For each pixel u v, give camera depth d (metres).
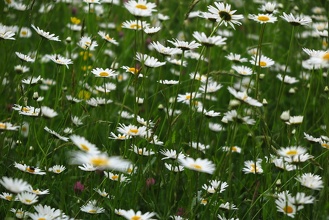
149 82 6.65
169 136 4.34
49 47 7.04
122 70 6.81
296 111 6.15
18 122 4.65
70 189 4.35
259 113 4.41
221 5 4.19
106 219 4.11
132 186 3.99
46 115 3.97
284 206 3.58
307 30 7.87
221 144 5.49
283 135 5.38
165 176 4.58
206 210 3.79
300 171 3.90
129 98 6.32
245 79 6.80
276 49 7.73
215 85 5.44
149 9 4.14
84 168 3.87
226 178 4.53
